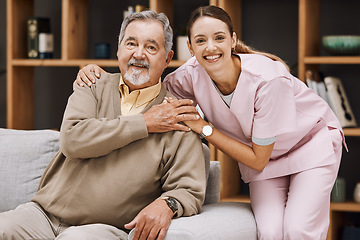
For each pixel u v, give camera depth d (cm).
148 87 228
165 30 228
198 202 212
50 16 420
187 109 221
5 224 209
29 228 216
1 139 263
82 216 219
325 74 369
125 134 213
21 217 217
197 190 212
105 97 229
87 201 218
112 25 410
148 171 217
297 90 242
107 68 407
